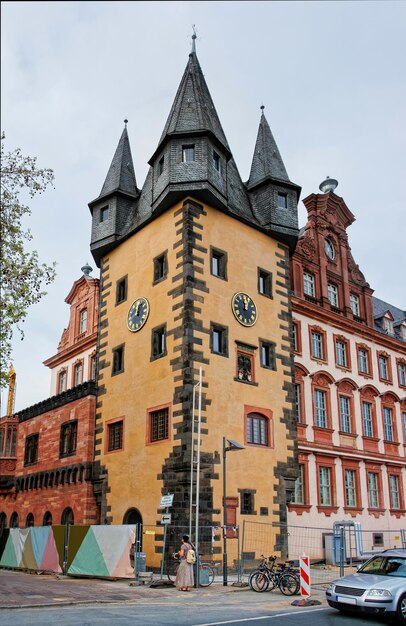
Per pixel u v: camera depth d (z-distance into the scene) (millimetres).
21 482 41812
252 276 32719
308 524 35250
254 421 30266
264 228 34188
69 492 34781
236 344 30391
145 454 28938
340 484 38562
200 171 30531
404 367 48344
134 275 33438
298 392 37531
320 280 41625
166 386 28688
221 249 31297
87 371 45125
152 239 32531
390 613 15266
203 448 27062
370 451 41750
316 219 43125
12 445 46062
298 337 38469
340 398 40906
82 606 17047
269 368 31938
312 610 16938
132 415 30688
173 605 17328
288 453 31359
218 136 33625
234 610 16516
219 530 26406
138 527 23922
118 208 36094
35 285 22109
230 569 26547
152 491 27891
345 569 31719
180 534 25656
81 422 34969
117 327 33844
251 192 36156
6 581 23391
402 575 16984
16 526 41656
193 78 34219
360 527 36219
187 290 28875
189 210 30344
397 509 42719
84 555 24578
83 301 48344
